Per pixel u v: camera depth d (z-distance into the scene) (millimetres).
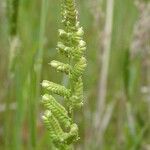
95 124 559
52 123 204
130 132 491
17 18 422
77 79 204
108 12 537
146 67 576
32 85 395
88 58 619
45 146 473
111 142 597
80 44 202
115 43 594
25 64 431
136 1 545
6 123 487
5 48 641
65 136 203
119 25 584
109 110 568
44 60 620
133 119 532
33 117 399
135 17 572
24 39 480
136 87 580
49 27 715
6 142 485
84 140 558
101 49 553
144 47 532
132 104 561
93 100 588
